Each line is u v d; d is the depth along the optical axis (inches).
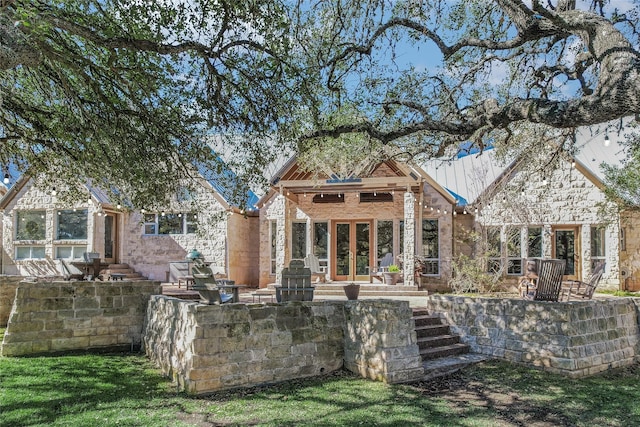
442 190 800.3
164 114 370.9
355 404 294.0
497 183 805.2
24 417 267.1
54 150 403.5
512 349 394.6
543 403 300.5
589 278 590.9
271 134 382.9
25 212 874.1
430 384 338.6
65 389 318.0
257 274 928.3
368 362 354.6
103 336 439.2
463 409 287.4
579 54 334.3
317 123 361.7
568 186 784.9
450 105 397.1
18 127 413.4
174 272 781.3
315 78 361.4
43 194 861.2
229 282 571.8
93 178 453.7
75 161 418.9
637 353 424.8
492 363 391.5
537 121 257.4
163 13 306.2
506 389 328.2
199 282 404.2
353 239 854.5
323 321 374.0
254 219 938.1
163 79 351.9
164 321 383.9
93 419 265.6
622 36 225.8
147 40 294.4
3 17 229.9
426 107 399.5
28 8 270.2
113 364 385.4
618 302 420.2
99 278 622.5
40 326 415.5
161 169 383.9
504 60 390.3
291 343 353.4
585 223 775.1
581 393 321.1
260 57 359.9
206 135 402.9
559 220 784.9
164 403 293.9
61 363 380.5
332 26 374.9
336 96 409.7
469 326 429.4
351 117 435.5
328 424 260.2
